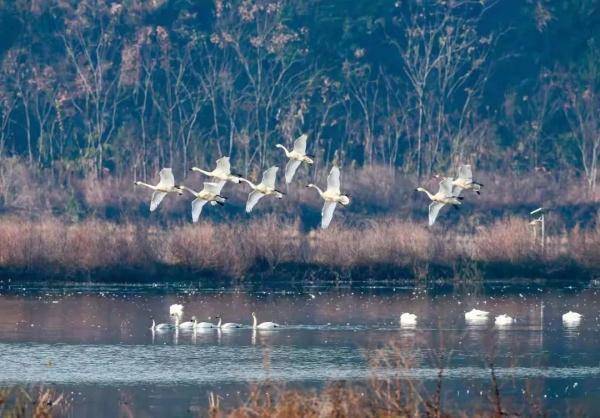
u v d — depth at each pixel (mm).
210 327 55375
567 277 72938
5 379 44656
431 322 57562
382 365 46781
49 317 57969
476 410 34344
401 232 73812
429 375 44906
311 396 31797
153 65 105750
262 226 73625
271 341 52500
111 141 103062
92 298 63875
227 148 104688
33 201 89125
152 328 54938
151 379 44906
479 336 53500
